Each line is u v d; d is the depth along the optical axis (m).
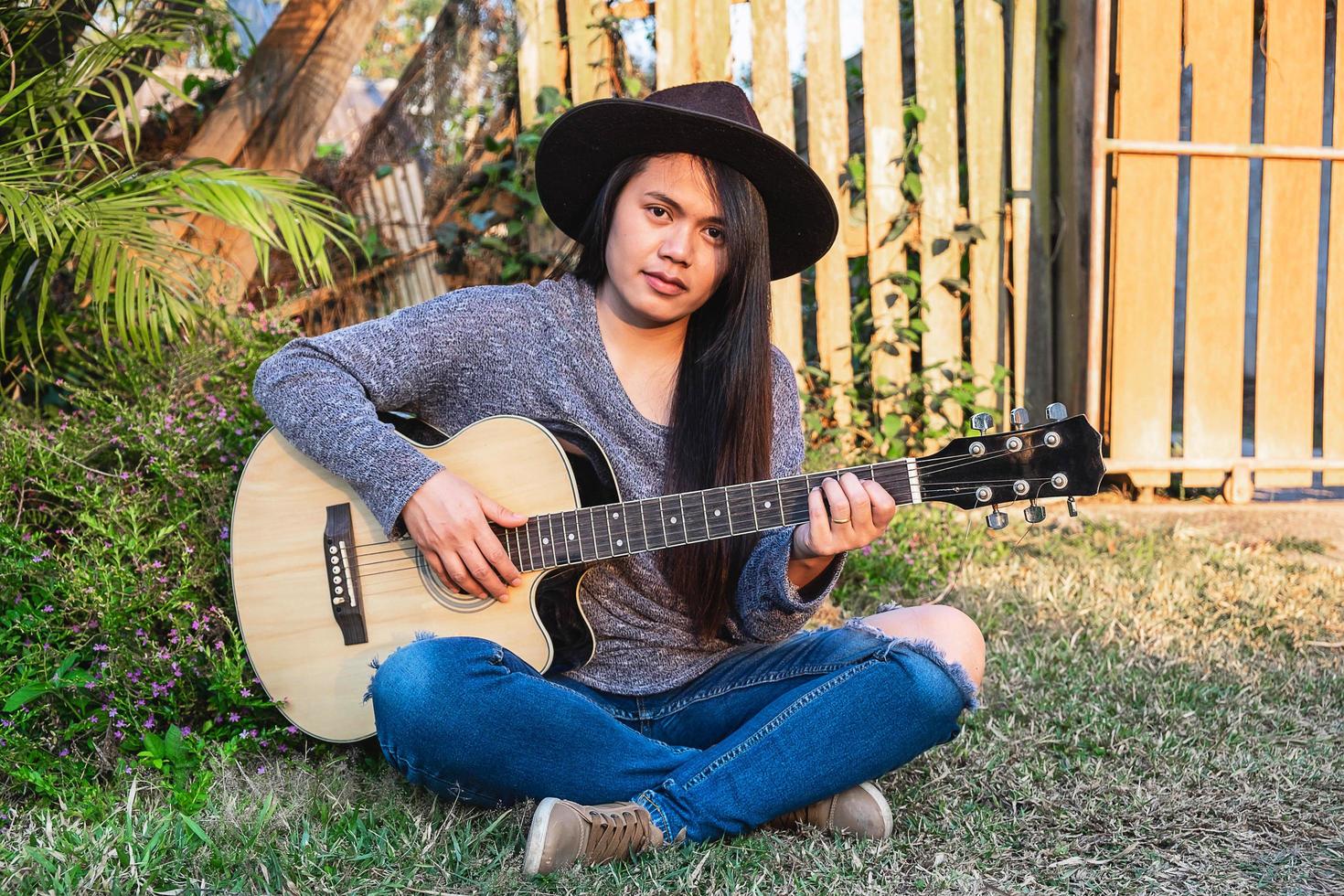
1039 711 2.60
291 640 2.17
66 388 2.96
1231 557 4.01
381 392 2.15
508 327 2.19
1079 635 3.15
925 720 1.99
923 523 3.97
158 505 2.63
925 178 4.72
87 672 2.28
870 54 4.64
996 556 3.92
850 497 1.99
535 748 1.92
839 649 2.09
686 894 1.80
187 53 4.34
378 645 2.15
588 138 2.14
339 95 4.32
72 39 3.37
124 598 2.33
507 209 4.60
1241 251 4.72
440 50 4.56
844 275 4.72
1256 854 1.99
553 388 2.17
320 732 2.15
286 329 3.24
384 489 2.03
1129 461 4.71
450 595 2.13
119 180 3.12
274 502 2.18
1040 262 4.80
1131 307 4.70
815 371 4.64
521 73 4.53
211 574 2.52
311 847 1.88
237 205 3.14
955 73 4.71
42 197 2.88
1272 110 4.69
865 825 2.01
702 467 2.14
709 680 2.17
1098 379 4.59
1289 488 5.34
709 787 1.96
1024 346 4.81
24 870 1.78
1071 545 4.13
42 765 2.16
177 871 1.79
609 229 2.16
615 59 4.59
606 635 2.17
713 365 2.14
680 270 2.06
